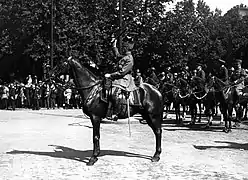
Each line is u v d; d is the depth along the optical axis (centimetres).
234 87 2016
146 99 1235
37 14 4078
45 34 4166
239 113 2427
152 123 1250
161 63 4662
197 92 2188
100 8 4412
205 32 6444
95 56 4212
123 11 4447
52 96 3753
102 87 1214
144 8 4631
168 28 4656
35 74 4653
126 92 1209
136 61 4775
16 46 4603
